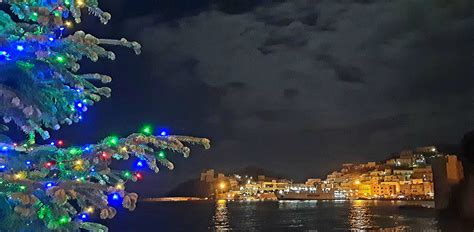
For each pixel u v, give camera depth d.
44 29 4.86
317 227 87.81
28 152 4.84
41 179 4.66
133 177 5.00
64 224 4.70
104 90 5.62
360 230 76.00
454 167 82.69
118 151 4.75
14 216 4.59
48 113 5.05
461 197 73.75
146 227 97.12
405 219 91.31
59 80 4.98
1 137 5.02
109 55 5.24
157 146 4.98
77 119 5.59
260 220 115.50
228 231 88.88
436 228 65.44
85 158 4.76
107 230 5.05
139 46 5.26
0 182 4.35
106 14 5.17
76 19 4.94
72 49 4.98
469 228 61.62
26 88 4.83
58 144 5.20
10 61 4.62
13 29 4.62
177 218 132.00
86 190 4.61
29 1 4.64
